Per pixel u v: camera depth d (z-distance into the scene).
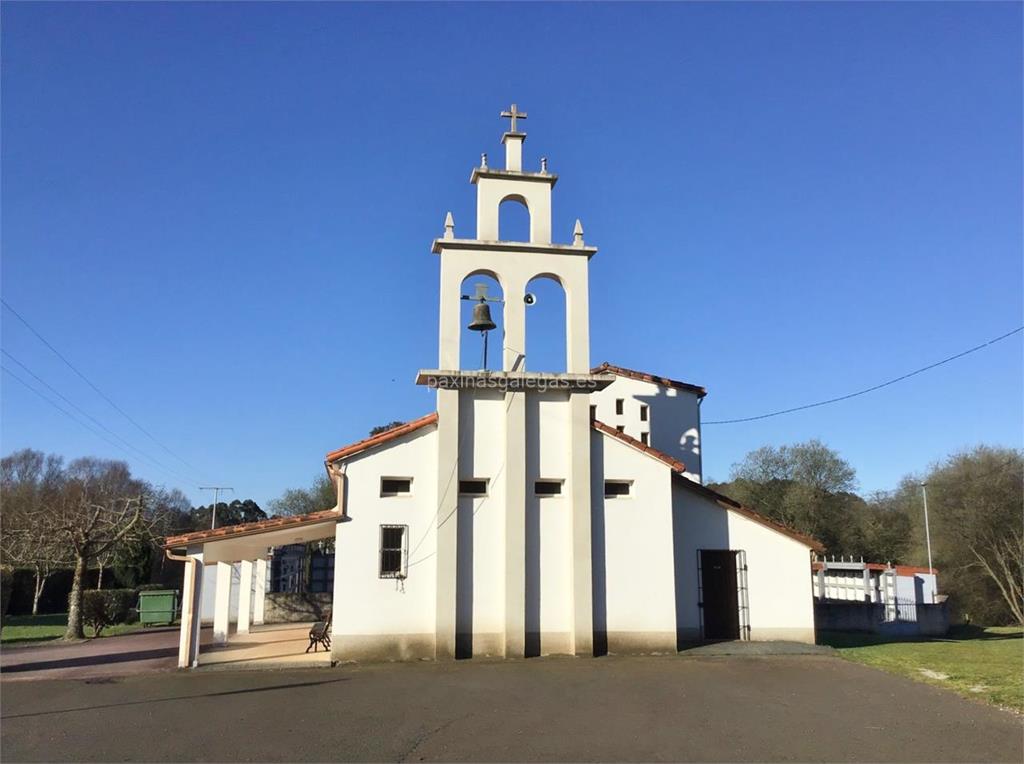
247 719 11.99
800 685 14.75
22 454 67.94
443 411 18.12
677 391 31.52
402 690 14.11
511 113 20.27
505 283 19.08
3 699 13.83
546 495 18.58
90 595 25.14
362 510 17.69
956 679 15.41
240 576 25.14
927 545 50.31
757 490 60.41
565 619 18.06
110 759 9.91
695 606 20.30
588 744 10.59
